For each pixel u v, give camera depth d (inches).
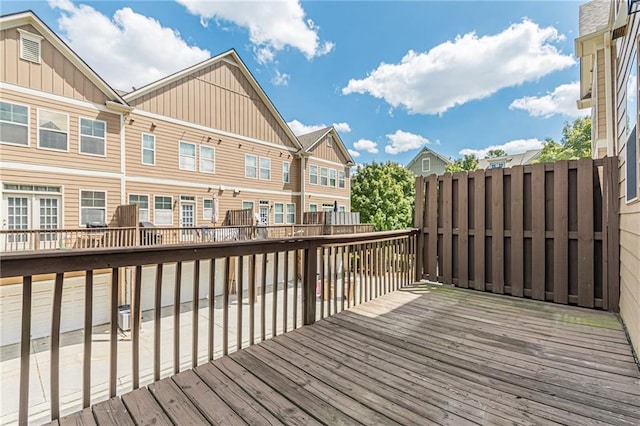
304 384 69.8
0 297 277.7
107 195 363.6
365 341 93.9
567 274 130.0
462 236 161.6
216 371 76.1
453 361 80.3
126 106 372.5
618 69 129.9
